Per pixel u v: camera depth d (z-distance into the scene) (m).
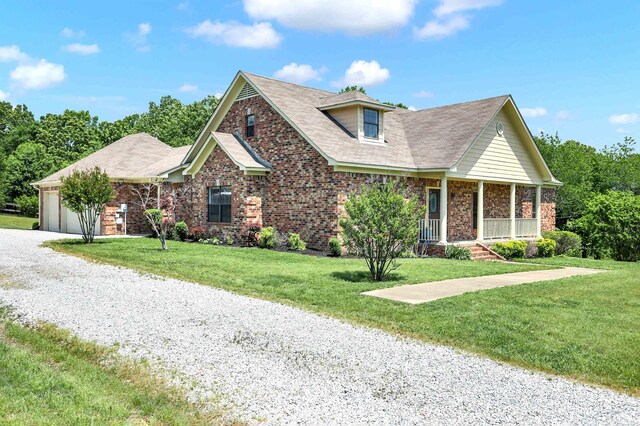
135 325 8.55
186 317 9.06
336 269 14.55
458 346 7.69
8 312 9.41
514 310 9.59
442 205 20.77
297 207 20.48
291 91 23.33
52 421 4.99
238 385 6.10
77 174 21.47
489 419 5.23
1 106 78.12
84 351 7.32
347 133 21.62
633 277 14.09
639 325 8.68
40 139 60.47
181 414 5.33
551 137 37.34
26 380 6.11
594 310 9.70
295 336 8.00
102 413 5.26
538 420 5.22
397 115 27.23
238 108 23.70
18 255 17.03
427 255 20.44
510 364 6.97
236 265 15.02
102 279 12.75
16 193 46.66
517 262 19.48
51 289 11.47
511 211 24.17
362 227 12.89
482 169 22.36
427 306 9.84
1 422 4.86
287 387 6.04
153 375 6.40
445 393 5.90
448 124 23.66
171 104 71.44
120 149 30.88
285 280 12.54
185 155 28.56
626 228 22.00
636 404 5.71
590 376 6.54
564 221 34.38
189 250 18.78
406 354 7.28
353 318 9.12
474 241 22.50
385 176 20.47
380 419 5.21
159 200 25.69
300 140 20.36
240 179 21.56
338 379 6.30
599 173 34.50
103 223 26.39
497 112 22.50
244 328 8.40
